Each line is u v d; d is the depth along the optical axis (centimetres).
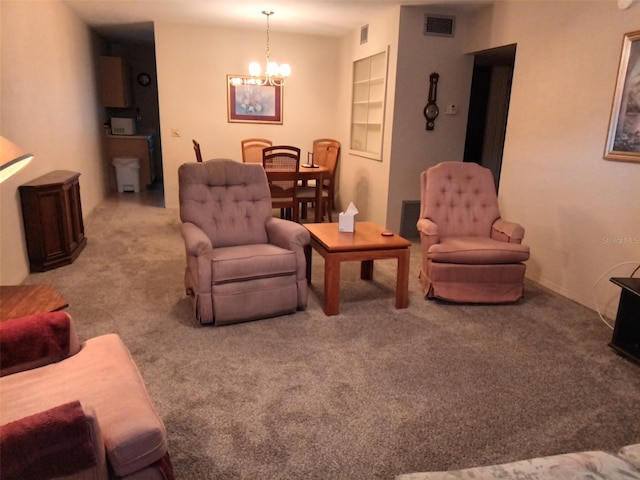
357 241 304
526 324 295
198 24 588
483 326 290
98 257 409
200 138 626
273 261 284
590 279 327
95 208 620
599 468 121
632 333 258
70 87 512
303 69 636
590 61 321
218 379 222
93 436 111
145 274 367
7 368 149
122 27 635
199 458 170
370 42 534
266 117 639
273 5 473
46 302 183
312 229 339
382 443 181
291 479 162
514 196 404
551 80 358
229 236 319
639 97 286
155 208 626
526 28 386
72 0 475
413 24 466
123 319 285
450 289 323
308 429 188
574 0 333
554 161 357
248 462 169
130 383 146
